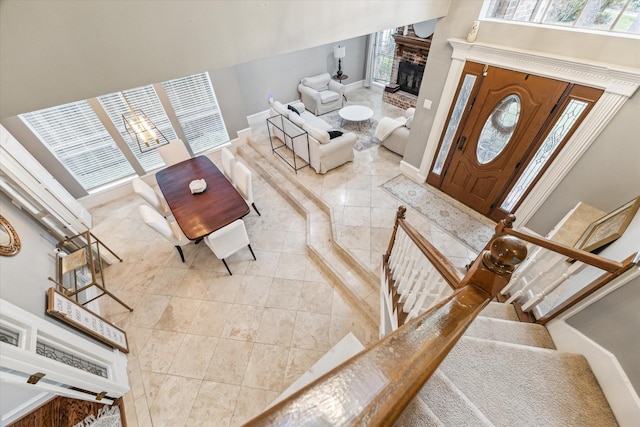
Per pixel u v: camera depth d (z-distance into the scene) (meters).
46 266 2.55
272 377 2.45
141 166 4.47
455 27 2.98
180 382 2.43
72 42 1.23
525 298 2.03
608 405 1.24
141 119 3.17
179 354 2.62
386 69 7.25
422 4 2.65
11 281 1.95
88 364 2.14
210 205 3.27
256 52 1.86
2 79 1.14
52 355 1.86
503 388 1.29
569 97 2.46
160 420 2.23
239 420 2.22
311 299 3.03
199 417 2.24
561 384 1.30
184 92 4.37
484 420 1.04
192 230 2.98
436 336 0.59
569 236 2.46
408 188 4.19
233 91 4.85
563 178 2.77
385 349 0.51
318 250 3.44
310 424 0.35
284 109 4.82
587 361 1.40
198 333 2.77
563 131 2.62
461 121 3.38
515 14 2.59
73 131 3.73
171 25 1.46
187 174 3.73
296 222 3.98
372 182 4.33
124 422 2.21
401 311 1.88
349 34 2.29
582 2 2.21
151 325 2.84
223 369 2.51
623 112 2.21
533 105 2.71
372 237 3.44
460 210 3.77
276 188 4.57
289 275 3.28
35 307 1.99
